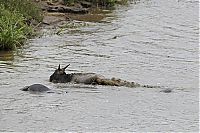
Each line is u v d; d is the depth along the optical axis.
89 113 49.19
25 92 55.53
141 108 51.06
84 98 53.88
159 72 67.62
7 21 84.19
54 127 45.31
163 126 46.22
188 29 103.81
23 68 67.12
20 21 88.75
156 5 135.12
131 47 84.75
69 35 92.44
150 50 83.06
